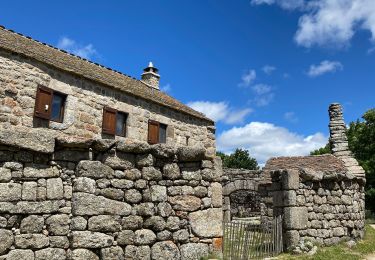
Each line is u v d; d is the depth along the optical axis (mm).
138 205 5852
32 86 10148
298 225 9359
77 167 5375
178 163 6430
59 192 5164
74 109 11312
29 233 4801
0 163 4746
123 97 13125
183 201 6312
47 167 5137
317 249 9172
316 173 10016
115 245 5457
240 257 7586
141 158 6027
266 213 14477
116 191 5629
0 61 9430
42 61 10391
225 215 16469
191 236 6285
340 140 15742
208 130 17062
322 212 10133
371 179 29156
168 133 14828
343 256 8891
